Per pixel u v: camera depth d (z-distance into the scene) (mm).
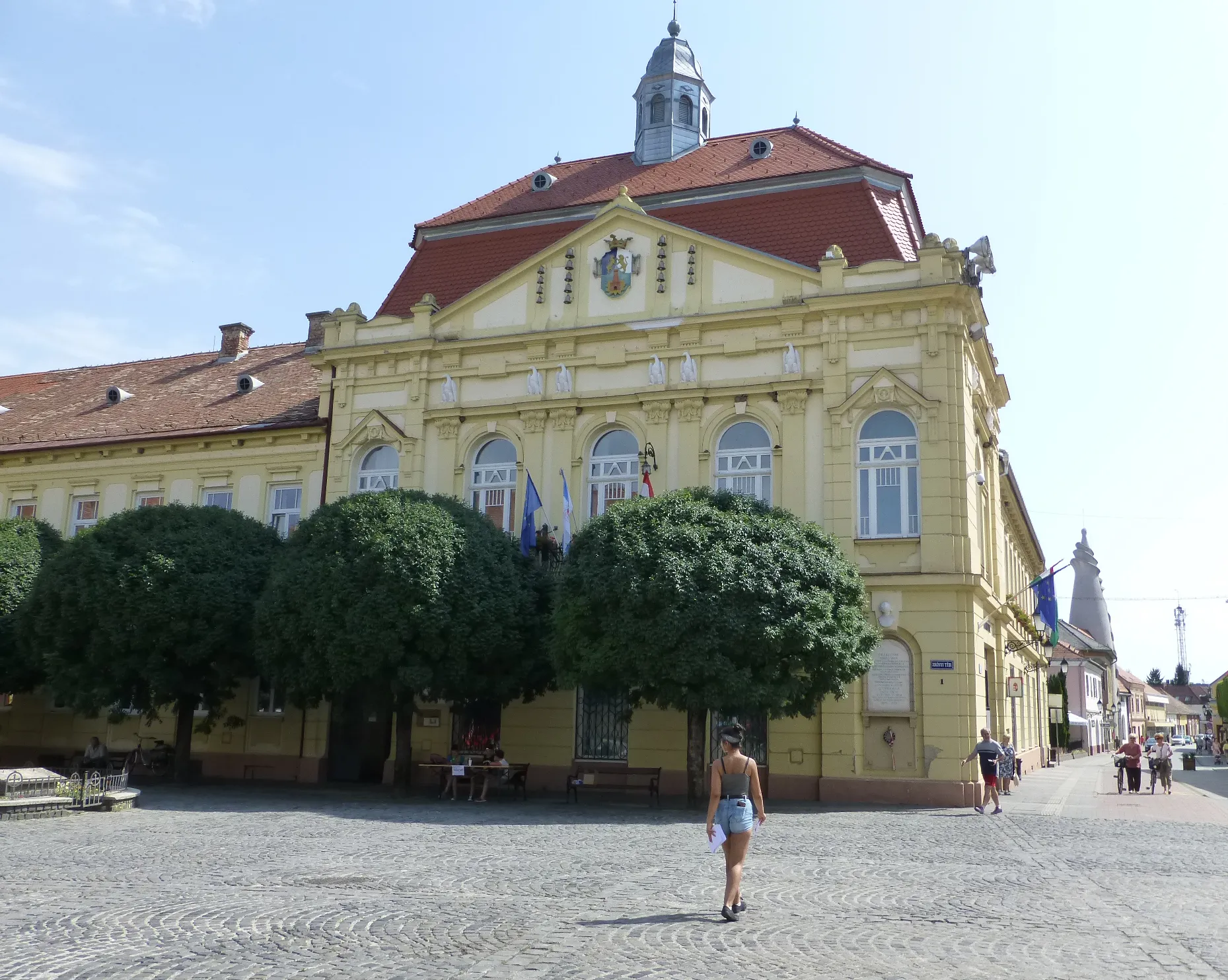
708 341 29344
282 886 12391
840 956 8945
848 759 25641
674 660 21859
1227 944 9523
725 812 10680
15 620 30109
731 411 28797
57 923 10117
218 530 28797
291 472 34250
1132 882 13211
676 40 37312
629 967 8484
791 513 24891
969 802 24766
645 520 23547
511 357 31359
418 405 32031
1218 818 22547
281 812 21828
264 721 32625
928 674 25625
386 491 26953
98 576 27312
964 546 25906
